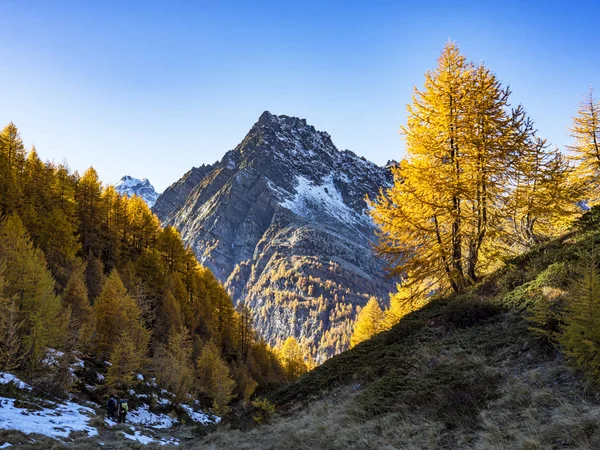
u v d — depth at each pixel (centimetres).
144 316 5141
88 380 2666
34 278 2447
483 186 1867
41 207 5759
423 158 1988
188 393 3481
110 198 7625
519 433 674
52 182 6344
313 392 1555
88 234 6444
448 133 1928
